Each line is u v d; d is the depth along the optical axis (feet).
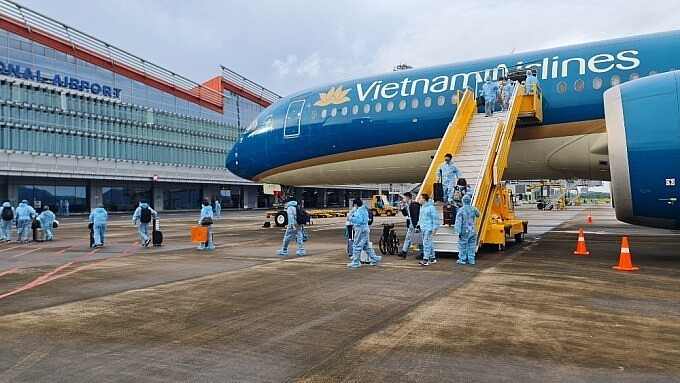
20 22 166.71
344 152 63.62
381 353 17.81
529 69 52.01
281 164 70.23
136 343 19.29
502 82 52.47
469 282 31.58
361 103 61.93
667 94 37.37
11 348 18.69
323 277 34.40
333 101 64.95
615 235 68.23
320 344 19.01
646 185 37.86
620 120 39.04
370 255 40.34
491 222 49.90
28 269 40.52
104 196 210.18
